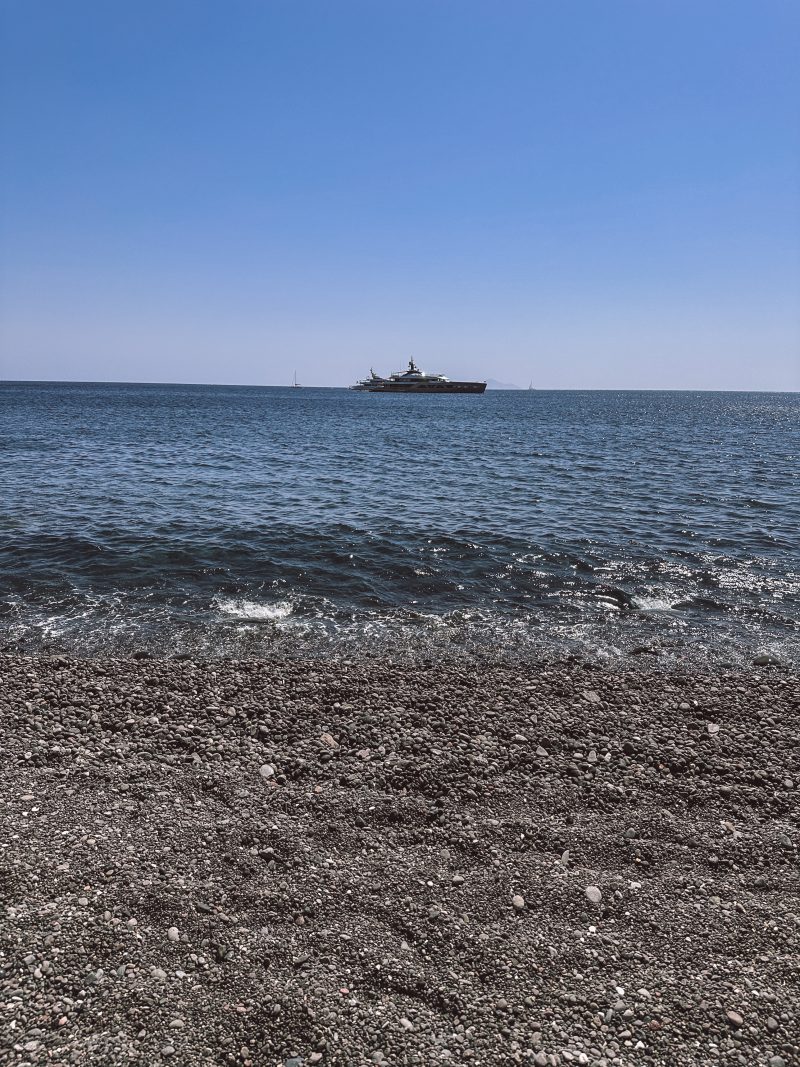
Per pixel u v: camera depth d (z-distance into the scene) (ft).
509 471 102.06
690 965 14.67
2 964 13.93
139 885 16.46
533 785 21.59
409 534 58.59
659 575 47.70
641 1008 13.58
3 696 26.68
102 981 13.73
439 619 38.88
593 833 19.24
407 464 111.04
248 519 63.82
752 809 20.54
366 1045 12.63
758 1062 12.50
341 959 14.60
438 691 28.17
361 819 19.65
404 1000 13.65
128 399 423.64
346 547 54.13
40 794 20.21
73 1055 12.16
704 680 29.86
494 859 18.07
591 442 157.69
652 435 183.42
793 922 15.93
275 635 35.94
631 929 15.70
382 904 16.29
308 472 99.35
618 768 22.65
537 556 52.16
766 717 26.27
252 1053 12.41
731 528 62.23
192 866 17.30
